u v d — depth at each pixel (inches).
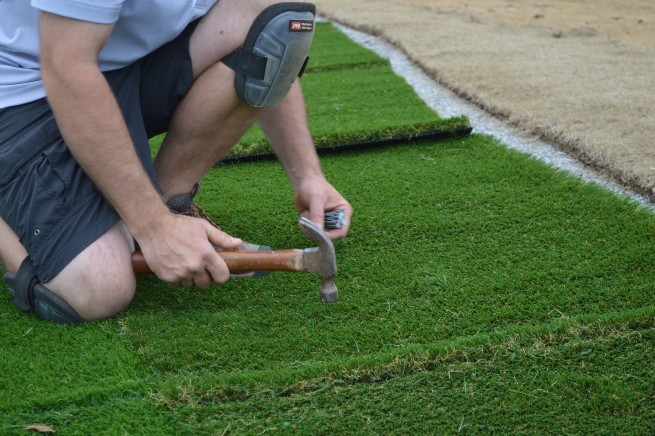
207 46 74.7
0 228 75.7
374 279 82.2
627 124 122.9
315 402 62.7
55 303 72.7
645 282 79.2
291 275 83.4
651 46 180.4
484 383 64.5
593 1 259.9
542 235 90.7
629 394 62.5
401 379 65.2
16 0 71.2
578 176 107.9
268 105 77.7
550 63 166.2
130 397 63.4
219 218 98.3
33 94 72.5
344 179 110.9
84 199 71.5
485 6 254.8
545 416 60.9
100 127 64.5
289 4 71.9
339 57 186.9
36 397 62.8
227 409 62.0
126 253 73.3
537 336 69.6
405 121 130.4
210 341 71.3
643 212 94.8
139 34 71.8
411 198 102.9
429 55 180.2
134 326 73.6
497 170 111.0
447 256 86.7
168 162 80.6
